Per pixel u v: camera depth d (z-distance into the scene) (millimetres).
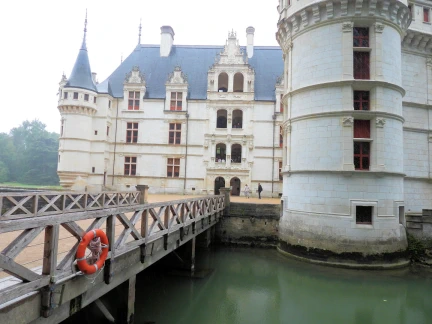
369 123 13977
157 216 8156
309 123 14625
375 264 12961
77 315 7191
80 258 4852
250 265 14000
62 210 11156
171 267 12555
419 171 16578
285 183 16297
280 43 17953
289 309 9641
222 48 33750
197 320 8797
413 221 14320
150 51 34062
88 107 27734
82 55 28547
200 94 30094
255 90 29891
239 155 30578
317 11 14367
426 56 17234
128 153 29453
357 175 13422
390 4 13797
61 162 27312
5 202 10852
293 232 14914
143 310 9164
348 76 13742
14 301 3895
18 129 86312
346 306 9875
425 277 12203
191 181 28922
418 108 16859
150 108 29703
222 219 18188
